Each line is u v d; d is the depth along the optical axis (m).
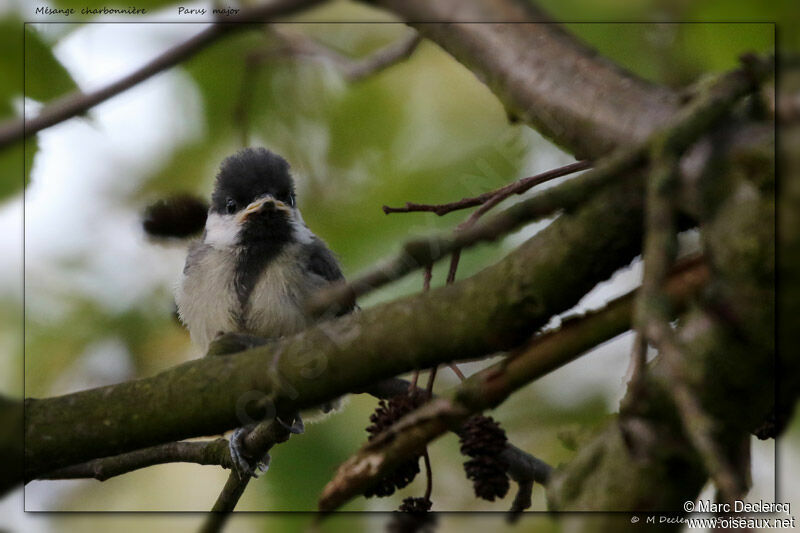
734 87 2.85
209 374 4.09
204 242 8.18
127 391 4.24
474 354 3.60
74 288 8.18
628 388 3.01
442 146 7.86
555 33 3.74
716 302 2.94
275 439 5.75
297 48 5.95
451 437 7.93
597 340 3.36
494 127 7.86
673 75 4.92
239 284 7.82
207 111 7.74
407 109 8.06
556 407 7.64
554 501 3.38
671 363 2.39
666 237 2.63
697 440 2.25
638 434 3.10
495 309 3.47
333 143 8.09
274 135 8.04
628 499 3.18
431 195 7.57
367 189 7.93
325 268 7.84
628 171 2.87
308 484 7.51
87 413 4.23
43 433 4.24
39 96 4.99
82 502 8.17
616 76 3.52
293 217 8.01
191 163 8.17
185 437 4.18
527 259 3.42
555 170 3.95
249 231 7.89
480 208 3.96
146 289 8.34
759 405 3.01
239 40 7.40
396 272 2.87
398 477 4.16
